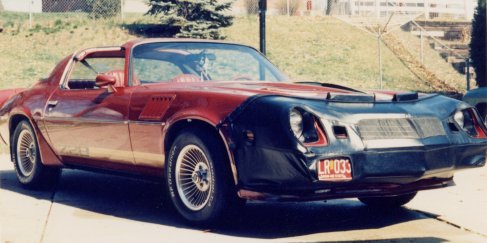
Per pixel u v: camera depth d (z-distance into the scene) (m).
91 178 7.16
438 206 5.50
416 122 4.47
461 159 4.68
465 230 4.66
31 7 26.25
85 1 26.80
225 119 4.35
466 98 9.31
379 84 22.25
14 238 4.34
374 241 4.29
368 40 26.19
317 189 4.12
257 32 25.45
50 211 5.31
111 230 4.60
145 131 4.96
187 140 4.62
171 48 5.65
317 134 4.13
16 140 6.50
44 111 6.09
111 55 5.73
